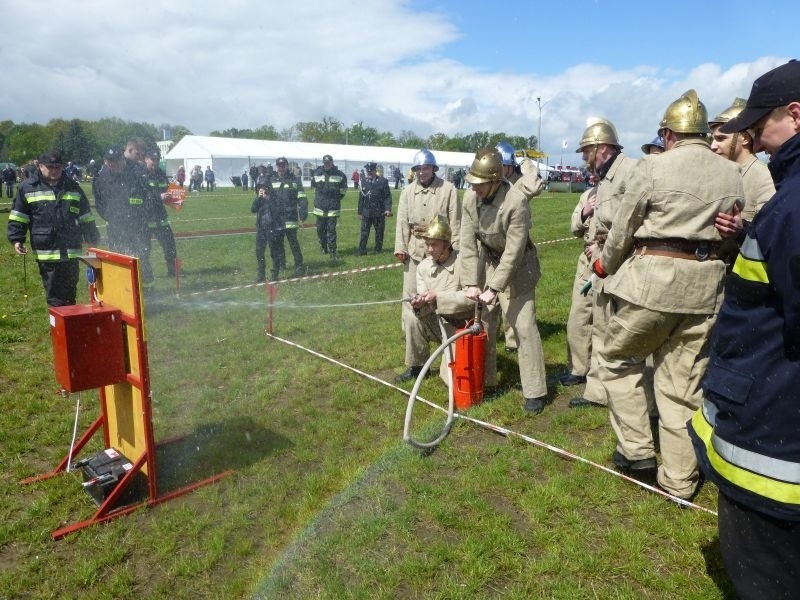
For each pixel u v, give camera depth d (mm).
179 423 4578
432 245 4891
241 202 30188
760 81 1923
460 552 2969
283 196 10570
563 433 4293
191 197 34406
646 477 3604
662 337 3160
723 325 1975
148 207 9305
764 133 1929
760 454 1822
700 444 2100
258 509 3424
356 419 4625
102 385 3418
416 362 5289
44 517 3387
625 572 2816
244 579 2852
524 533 3139
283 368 5777
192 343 6555
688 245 2986
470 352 4656
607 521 3217
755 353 1850
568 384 5207
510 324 4637
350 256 13156
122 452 3795
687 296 2980
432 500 3398
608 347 3396
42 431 4422
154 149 9531
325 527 3217
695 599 2619
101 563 2979
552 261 11898
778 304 1798
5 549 3121
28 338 6641
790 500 1760
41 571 2943
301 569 2902
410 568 2850
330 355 6164
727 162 3018
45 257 6434
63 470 3863
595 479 3570
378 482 3648
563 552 2967
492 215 4395
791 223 1689
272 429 4445
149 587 2850
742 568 1936
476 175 4238
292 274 10805
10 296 8672
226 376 5574
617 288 3184
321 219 12672
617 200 3826
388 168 55688
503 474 3693
